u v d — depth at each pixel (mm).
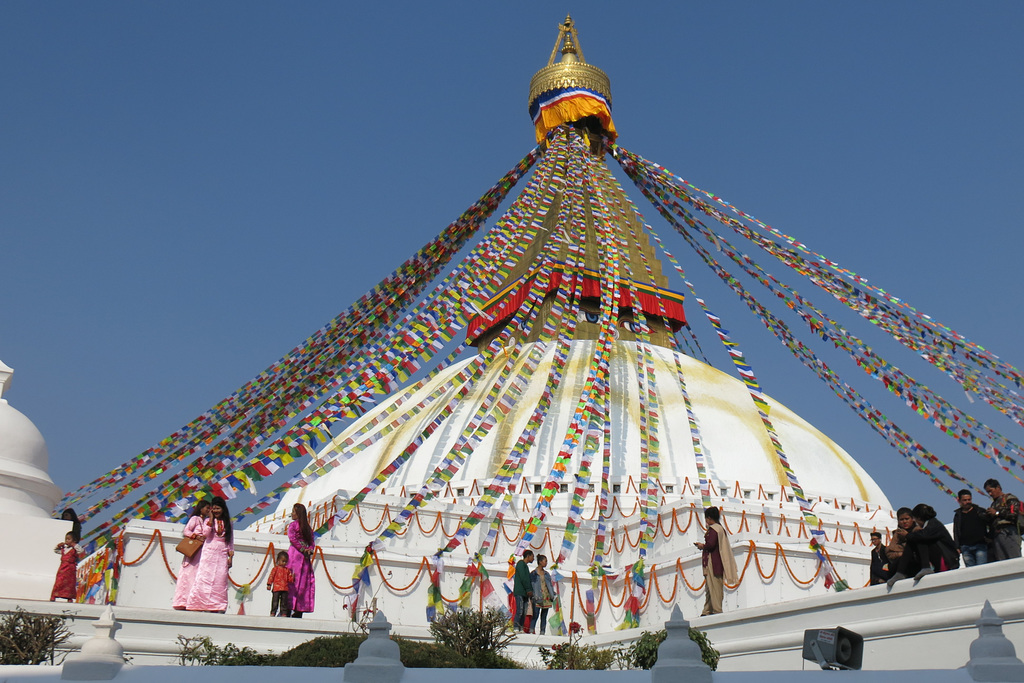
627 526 20562
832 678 6980
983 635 7020
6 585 15438
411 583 17344
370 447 26922
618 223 29688
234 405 21078
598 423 21797
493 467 23578
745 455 24656
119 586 15195
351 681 7234
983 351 19734
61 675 7766
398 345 22266
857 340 22281
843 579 17094
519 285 30922
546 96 32844
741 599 16125
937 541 11352
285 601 13758
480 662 12531
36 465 17594
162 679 7660
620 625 18531
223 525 13453
